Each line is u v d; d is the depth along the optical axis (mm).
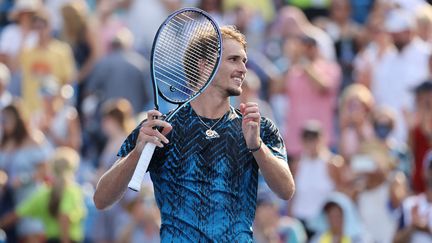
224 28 12805
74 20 31000
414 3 30422
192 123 12562
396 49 28609
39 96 29125
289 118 27984
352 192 24031
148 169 12625
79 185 25750
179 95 13430
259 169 12703
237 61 12672
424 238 22156
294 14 31266
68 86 29812
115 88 29125
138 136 12258
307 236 24297
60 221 24094
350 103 26391
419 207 22391
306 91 27953
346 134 26406
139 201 23938
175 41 13070
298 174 25172
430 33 29484
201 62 12836
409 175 24891
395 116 26500
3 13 34812
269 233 23359
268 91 29203
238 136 12562
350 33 31047
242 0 32562
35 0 30906
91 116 28578
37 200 24188
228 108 12719
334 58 30438
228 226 12383
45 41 30125
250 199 12586
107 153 25969
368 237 23625
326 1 33312
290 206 25125
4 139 25656
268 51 31344
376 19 29797
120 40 29438
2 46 30609
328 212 23406
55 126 27969
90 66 30656
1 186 25125
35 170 25297
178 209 12422
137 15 31906
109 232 24328
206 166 12438
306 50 28359
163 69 12977
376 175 23891
